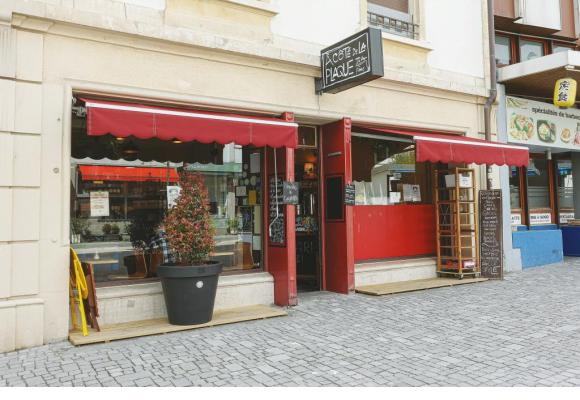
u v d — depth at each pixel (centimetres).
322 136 859
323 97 789
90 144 643
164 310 656
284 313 669
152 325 603
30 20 550
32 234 545
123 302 625
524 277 970
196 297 601
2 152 531
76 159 632
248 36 715
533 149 1223
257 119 625
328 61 743
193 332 588
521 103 1100
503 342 533
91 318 571
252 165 785
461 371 444
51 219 561
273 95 736
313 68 771
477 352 500
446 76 959
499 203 941
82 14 574
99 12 603
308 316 667
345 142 811
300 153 907
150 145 695
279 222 750
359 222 895
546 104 1156
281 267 740
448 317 651
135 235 673
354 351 509
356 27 838
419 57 924
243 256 766
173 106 665
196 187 638
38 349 526
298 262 954
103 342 543
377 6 903
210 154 748
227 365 467
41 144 558
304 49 772
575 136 1223
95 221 644
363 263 890
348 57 700
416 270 938
